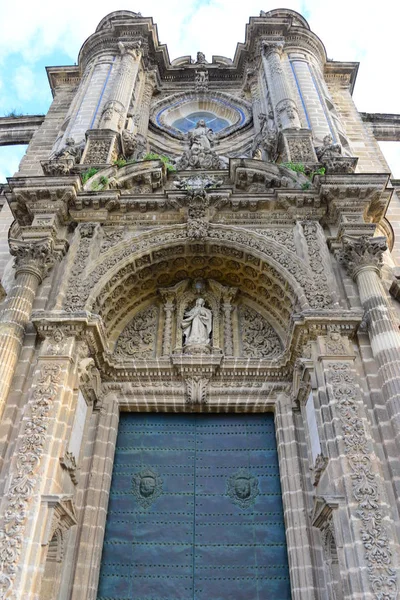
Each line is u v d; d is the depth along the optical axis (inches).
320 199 515.2
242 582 389.4
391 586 295.1
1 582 302.4
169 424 470.3
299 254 491.8
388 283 497.7
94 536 390.6
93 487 413.1
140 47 877.2
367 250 458.0
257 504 426.3
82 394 427.5
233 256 515.2
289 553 384.8
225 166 709.3
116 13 948.6
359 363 404.8
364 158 751.7
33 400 383.6
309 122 711.1
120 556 400.2
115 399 465.7
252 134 800.3
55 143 779.4
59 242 495.5
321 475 374.0
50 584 350.0
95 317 435.5
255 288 532.4
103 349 456.1
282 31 894.4
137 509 423.5
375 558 304.7
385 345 395.2
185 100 894.4
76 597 359.9
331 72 933.2
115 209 532.1
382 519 319.3
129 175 580.4
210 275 548.4
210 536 410.9
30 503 334.3
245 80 898.7
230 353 497.0
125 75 804.6
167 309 530.9
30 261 467.2
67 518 369.4
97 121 722.2
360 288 440.1
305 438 431.5
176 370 474.6
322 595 358.9
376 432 366.3
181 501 427.8
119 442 459.2
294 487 410.3
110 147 636.7
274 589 385.4
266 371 475.2
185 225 516.7
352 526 317.4
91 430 442.6
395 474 340.2
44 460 354.0
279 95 743.7
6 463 364.2
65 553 374.3
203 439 462.0
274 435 462.3
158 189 593.3
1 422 378.0
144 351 510.0
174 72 949.8
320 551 378.0
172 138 805.2
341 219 492.1
